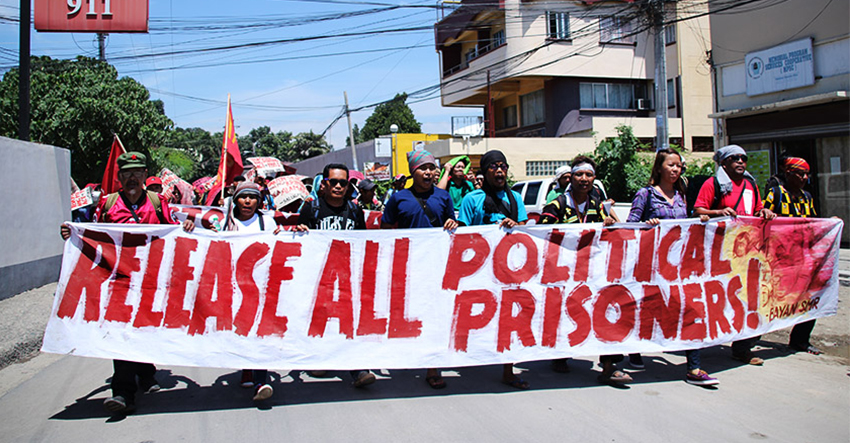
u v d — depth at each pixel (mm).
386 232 4602
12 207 8945
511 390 4691
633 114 25094
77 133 17734
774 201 5672
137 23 12852
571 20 23609
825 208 12906
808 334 5695
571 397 4488
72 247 4285
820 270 5645
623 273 4875
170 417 4168
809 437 3664
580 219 5074
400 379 5051
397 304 4590
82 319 4238
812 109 12812
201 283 4391
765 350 5812
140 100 19641
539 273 4754
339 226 5020
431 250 4648
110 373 5508
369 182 9602
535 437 3713
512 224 4711
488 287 4684
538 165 22391
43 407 4488
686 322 4953
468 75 23812
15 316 7484
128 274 4324
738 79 14453
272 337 4418
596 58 24125
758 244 5320
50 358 6207
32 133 17609
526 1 23422
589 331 4785
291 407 4352
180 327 4336
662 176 5164
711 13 13852
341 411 4246
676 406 4250
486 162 4930
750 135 14266
